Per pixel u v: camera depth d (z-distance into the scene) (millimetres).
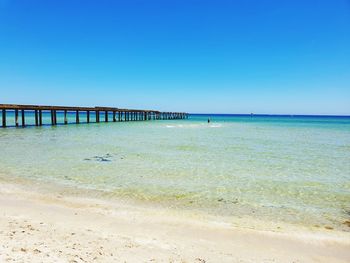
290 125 61594
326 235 6855
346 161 16562
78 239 5809
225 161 16016
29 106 37094
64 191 9953
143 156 17156
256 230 7020
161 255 5371
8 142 22266
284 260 5566
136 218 7496
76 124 45812
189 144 23156
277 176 12797
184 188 10664
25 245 5219
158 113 81750
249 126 54875
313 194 10250
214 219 7703
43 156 16562
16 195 9211
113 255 5176
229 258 5484
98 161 15438
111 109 55156
